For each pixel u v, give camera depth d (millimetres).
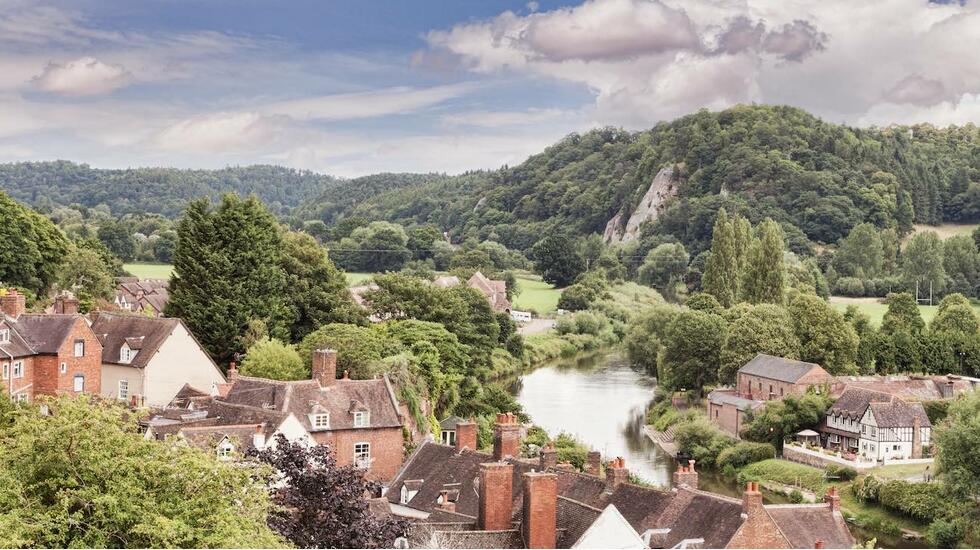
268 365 119562
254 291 139875
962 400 120938
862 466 136750
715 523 65125
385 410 102875
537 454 107438
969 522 110750
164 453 46688
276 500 55594
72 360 113625
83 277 170250
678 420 157875
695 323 180250
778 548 64250
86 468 44594
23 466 44719
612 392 190125
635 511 71375
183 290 139125
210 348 136750
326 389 101562
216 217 140500
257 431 85688
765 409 155125
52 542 42188
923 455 146500
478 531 61500
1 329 107750
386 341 135000
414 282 171375
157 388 119750
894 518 119812
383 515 70188
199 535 43938
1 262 144750
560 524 65062
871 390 154000
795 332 185250
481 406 144250
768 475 139375
